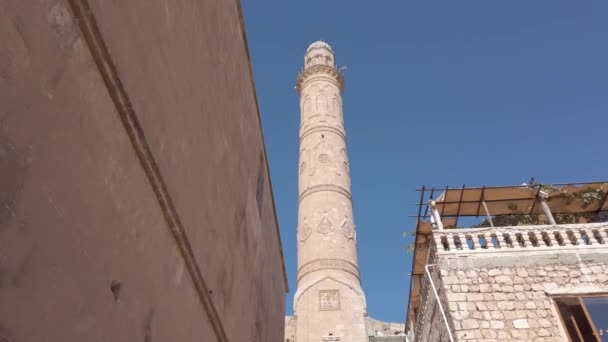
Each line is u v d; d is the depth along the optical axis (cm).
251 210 1012
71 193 362
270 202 1330
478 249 1295
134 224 462
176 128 557
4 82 299
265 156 1248
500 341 1130
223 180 774
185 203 587
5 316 297
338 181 3509
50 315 338
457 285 1227
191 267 607
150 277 498
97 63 394
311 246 3219
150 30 484
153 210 502
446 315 1220
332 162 3591
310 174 3553
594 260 1253
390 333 3606
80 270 374
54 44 345
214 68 727
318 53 4412
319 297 2992
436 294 1262
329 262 3117
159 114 507
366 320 2975
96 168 396
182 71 579
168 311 546
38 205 327
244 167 944
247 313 959
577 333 1132
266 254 1234
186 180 591
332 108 3944
